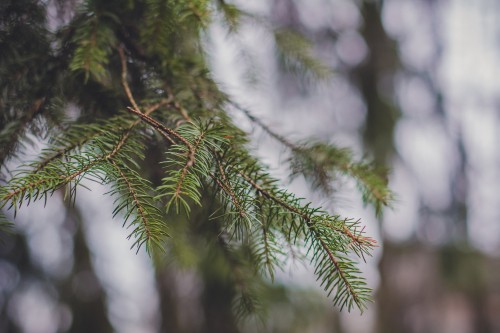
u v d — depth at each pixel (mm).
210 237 754
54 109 667
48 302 1724
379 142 2141
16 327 1650
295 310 1917
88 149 578
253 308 790
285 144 735
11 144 646
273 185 605
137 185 573
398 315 2484
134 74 691
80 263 1767
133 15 685
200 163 576
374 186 717
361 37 2139
